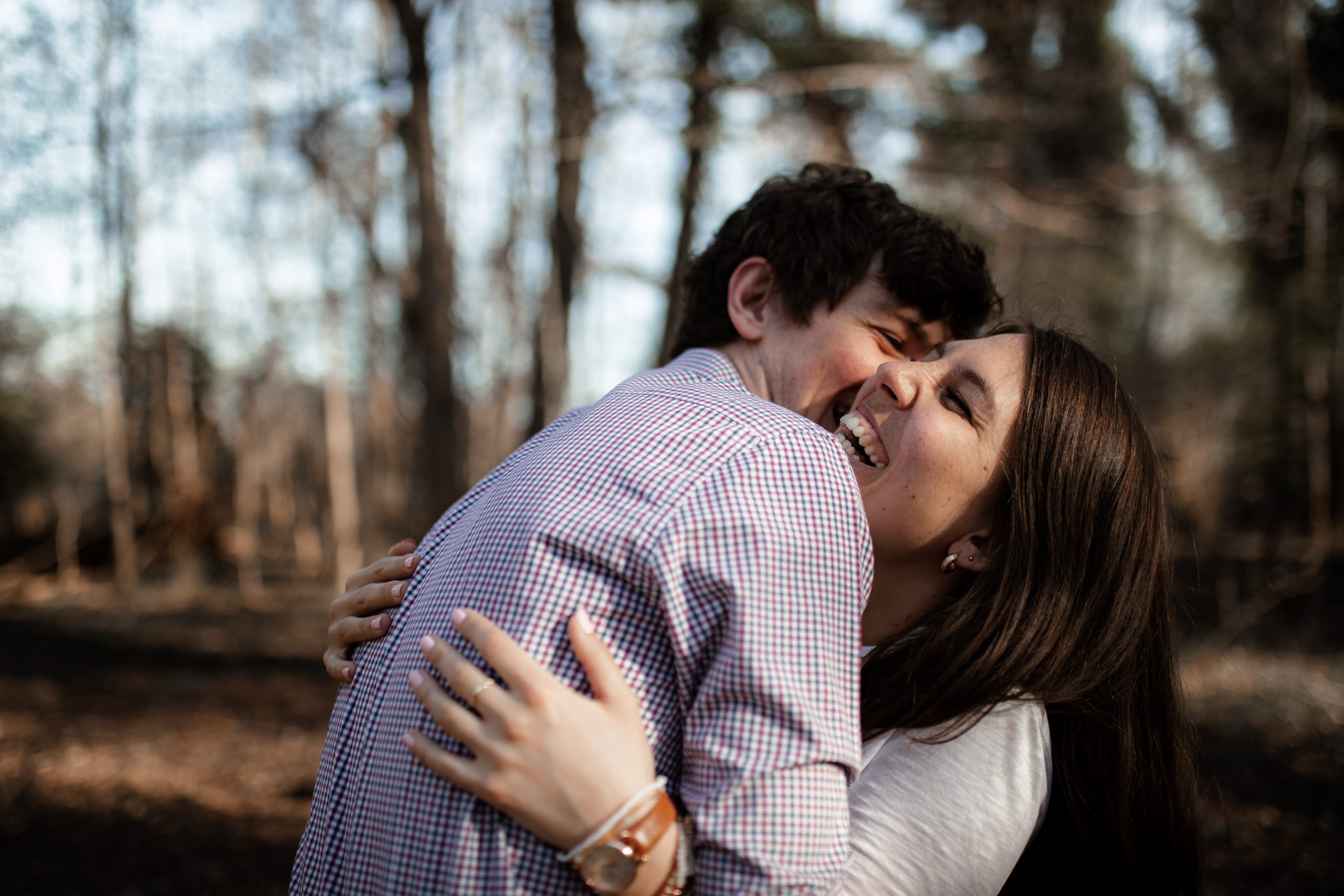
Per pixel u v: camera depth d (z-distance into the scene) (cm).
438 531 135
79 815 470
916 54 820
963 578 146
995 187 854
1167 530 149
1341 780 492
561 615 104
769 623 101
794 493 108
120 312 1504
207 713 723
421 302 773
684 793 101
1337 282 1166
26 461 1677
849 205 165
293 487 2675
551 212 870
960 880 127
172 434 1936
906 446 136
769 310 168
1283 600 951
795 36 802
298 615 1384
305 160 864
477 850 100
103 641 1077
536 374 884
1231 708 621
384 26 928
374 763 110
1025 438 135
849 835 126
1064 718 150
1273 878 370
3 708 718
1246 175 959
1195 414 1670
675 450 111
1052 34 884
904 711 132
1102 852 152
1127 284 1653
